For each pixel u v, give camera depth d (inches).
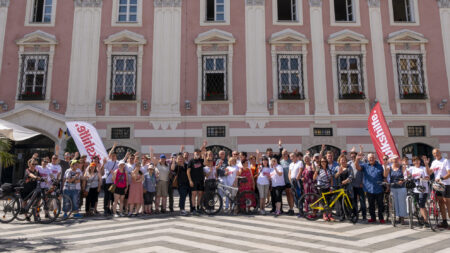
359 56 620.4
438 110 608.4
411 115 601.6
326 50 620.7
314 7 633.6
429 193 313.0
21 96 593.9
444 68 621.6
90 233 263.1
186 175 357.1
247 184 361.7
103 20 624.4
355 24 629.9
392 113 602.2
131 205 341.1
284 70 614.5
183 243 227.9
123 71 610.9
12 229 282.4
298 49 617.6
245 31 622.2
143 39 612.4
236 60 613.0
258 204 373.4
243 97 602.5
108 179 361.4
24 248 217.0
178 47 617.0
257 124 593.6
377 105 427.8
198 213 350.6
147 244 225.8
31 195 325.1
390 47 622.2
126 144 586.2
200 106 600.7
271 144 588.4
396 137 595.2
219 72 613.9
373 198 309.0
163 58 613.0
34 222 313.7
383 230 273.9
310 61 616.1
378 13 634.8
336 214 313.9
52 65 605.3
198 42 611.8
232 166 375.9
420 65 619.5
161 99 601.0
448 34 632.4
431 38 631.2
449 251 208.1
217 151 593.6
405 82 618.2
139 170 348.2
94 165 355.9
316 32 625.0
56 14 624.4
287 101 601.6
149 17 627.8
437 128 602.5
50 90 598.9
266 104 600.1
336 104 603.5
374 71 614.9
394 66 617.0
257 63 611.8
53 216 317.1
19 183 338.3
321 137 593.6
